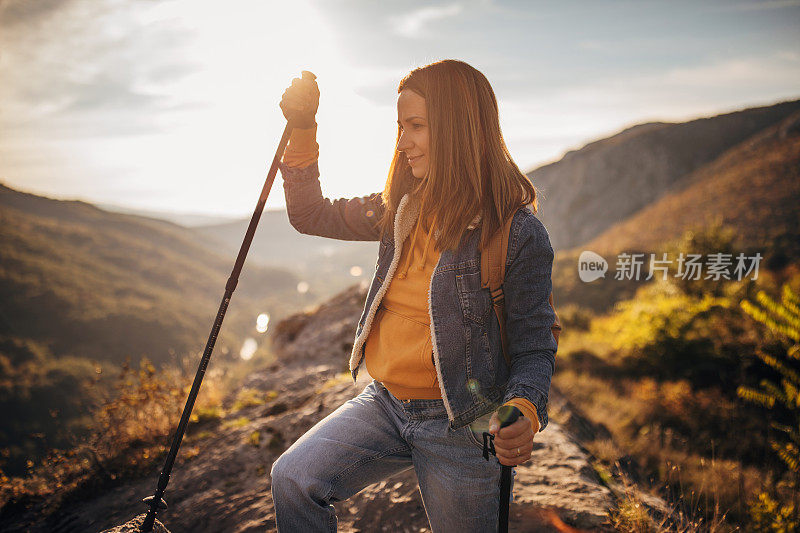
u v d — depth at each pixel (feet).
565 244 300.20
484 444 4.49
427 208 4.77
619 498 9.77
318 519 4.91
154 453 13.74
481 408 4.67
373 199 5.67
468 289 4.60
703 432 22.41
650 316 36.22
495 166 4.72
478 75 4.86
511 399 4.14
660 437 20.89
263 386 19.84
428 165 4.87
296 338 27.91
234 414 16.08
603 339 41.45
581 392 27.30
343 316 27.30
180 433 5.68
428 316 4.82
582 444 15.52
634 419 23.52
